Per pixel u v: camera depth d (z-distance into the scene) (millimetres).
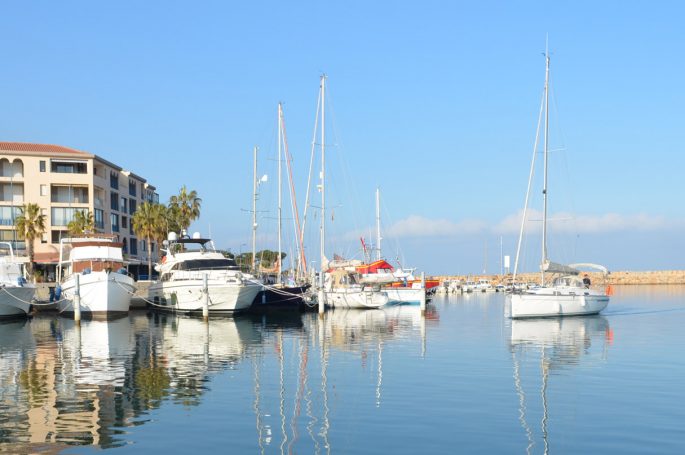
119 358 25109
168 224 77625
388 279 62125
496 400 17234
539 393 18125
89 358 25109
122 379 20391
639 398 17500
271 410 16188
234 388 18906
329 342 30391
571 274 47594
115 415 15688
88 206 75688
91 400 17328
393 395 17875
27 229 65562
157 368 22578
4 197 74375
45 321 43531
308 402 17047
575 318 45500
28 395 17953
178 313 46750
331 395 17906
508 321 43438
